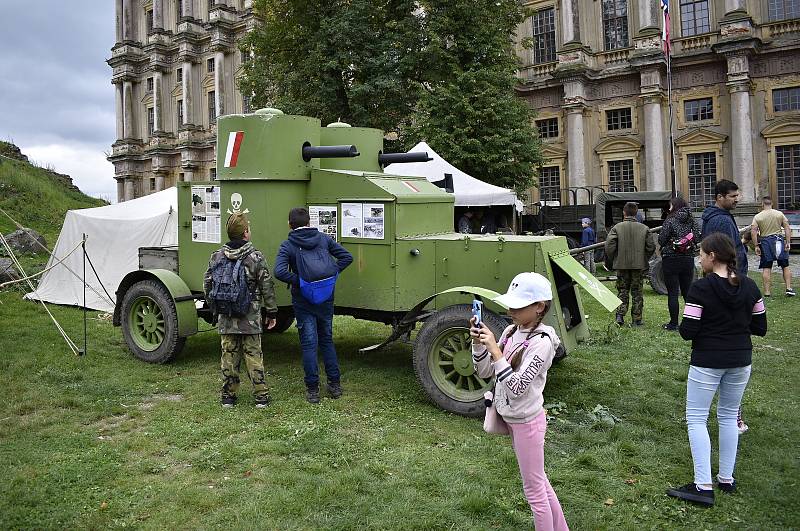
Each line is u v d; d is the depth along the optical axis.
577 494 4.38
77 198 30.62
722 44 28.92
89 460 4.87
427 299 6.27
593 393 6.60
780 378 7.12
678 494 4.30
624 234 9.91
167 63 56.41
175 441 5.29
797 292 13.19
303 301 6.21
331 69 22.55
